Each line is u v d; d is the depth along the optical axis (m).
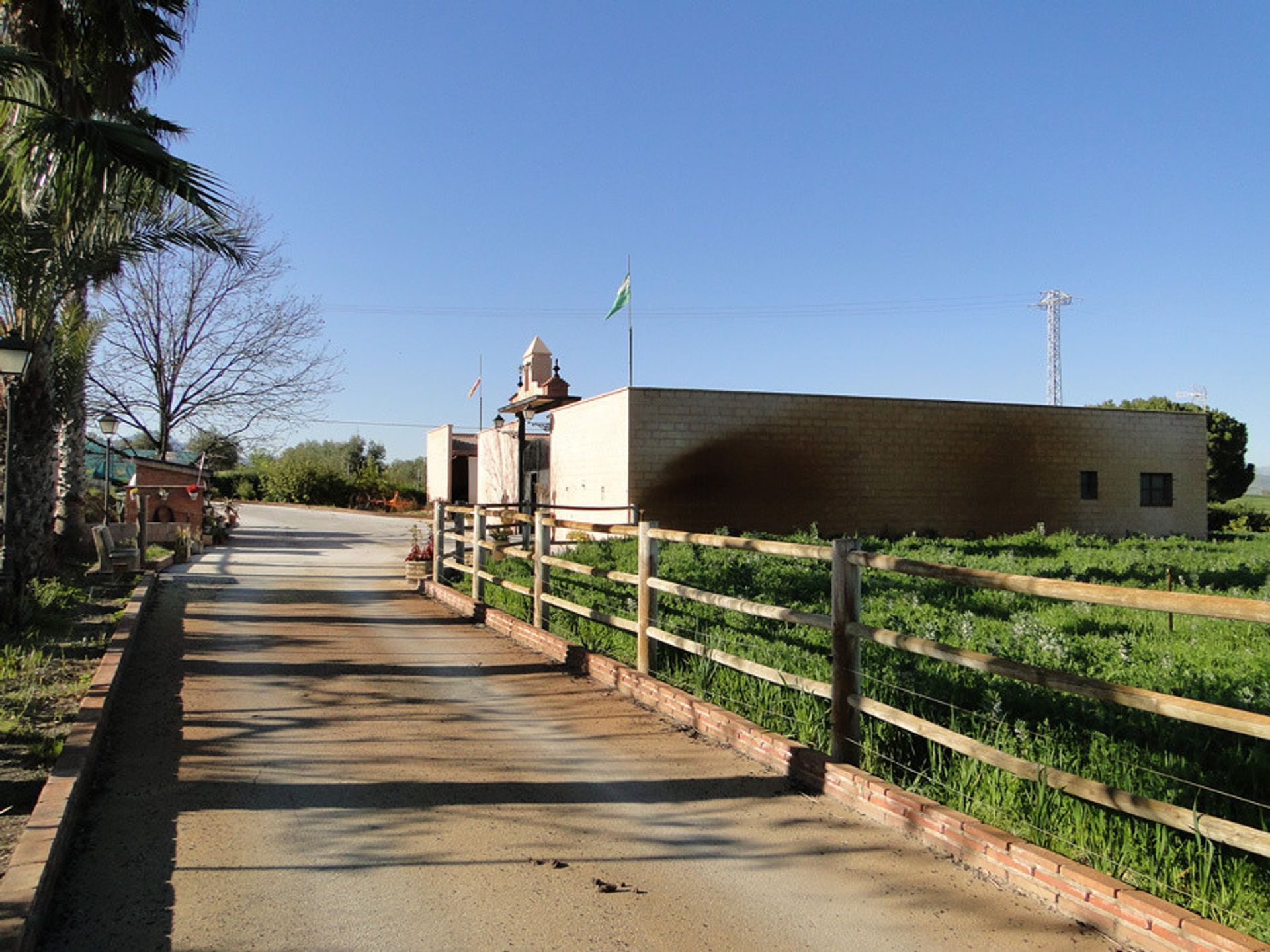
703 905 3.89
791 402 24.00
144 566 16.34
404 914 3.78
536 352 33.59
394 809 5.00
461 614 12.59
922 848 4.50
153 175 8.80
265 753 5.98
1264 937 3.26
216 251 11.93
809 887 4.07
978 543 20.47
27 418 11.36
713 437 23.22
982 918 3.77
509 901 3.91
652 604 7.61
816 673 6.22
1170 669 6.46
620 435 22.95
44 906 3.69
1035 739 4.99
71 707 6.52
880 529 24.83
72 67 11.11
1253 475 49.25
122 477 33.53
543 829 4.73
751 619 8.24
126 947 3.47
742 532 23.02
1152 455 28.03
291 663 8.91
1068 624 8.46
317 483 57.62
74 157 8.45
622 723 6.78
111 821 4.76
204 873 4.15
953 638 7.55
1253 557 16.09
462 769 5.71
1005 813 4.41
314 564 20.44
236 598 13.76
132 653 9.10
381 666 8.84
